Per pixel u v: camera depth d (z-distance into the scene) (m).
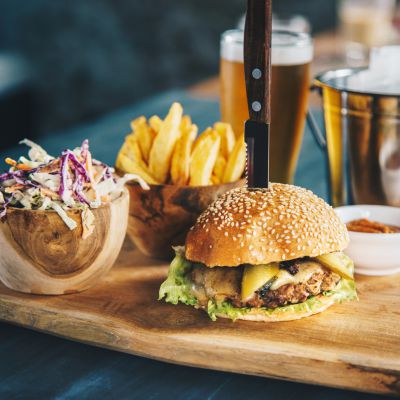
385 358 0.57
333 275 0.64
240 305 0.62
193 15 2.54
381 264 0.71
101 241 0.65
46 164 0.66
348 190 0.78
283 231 0.63
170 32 2.51
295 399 0.56
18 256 0.64
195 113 1.18
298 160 1.00
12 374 0.57
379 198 0.76
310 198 0.66
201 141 0.70
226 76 0.81
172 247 0.67
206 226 0.64
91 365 0.59
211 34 2.56
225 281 0.63
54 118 2.38
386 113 0.72
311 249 0.63
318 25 2.61
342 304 0.65
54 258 0.64
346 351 0.58
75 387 0.56
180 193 0.69
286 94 0.80
